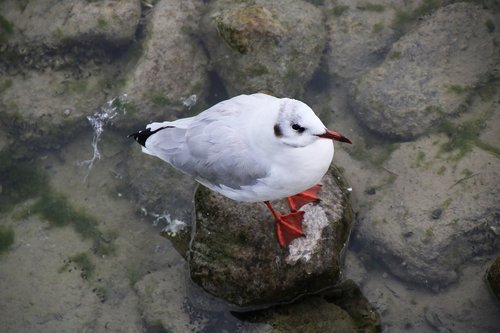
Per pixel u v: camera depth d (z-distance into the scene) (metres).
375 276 8.73
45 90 11.05
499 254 8.53
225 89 11.10
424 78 10.50
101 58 11.46
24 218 10.17
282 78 10.50
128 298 9.03
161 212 9.89
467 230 8.69
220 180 7.18
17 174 10.69
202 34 11.19
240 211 8.09
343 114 10.88
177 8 11.43
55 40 11.28
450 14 11.05
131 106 10.81
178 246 9.29
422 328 8.10
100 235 9.87
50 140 10.95
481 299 8.20
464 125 9.92
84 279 9.35
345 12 11.69
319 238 7.75
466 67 10.55
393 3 11.73
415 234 8.77
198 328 8.16
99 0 11.56
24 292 9.23
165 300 8.56
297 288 7.70
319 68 11.31
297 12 11.12
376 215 9.13
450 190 9.11
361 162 9.99
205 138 7.06
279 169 6.80
